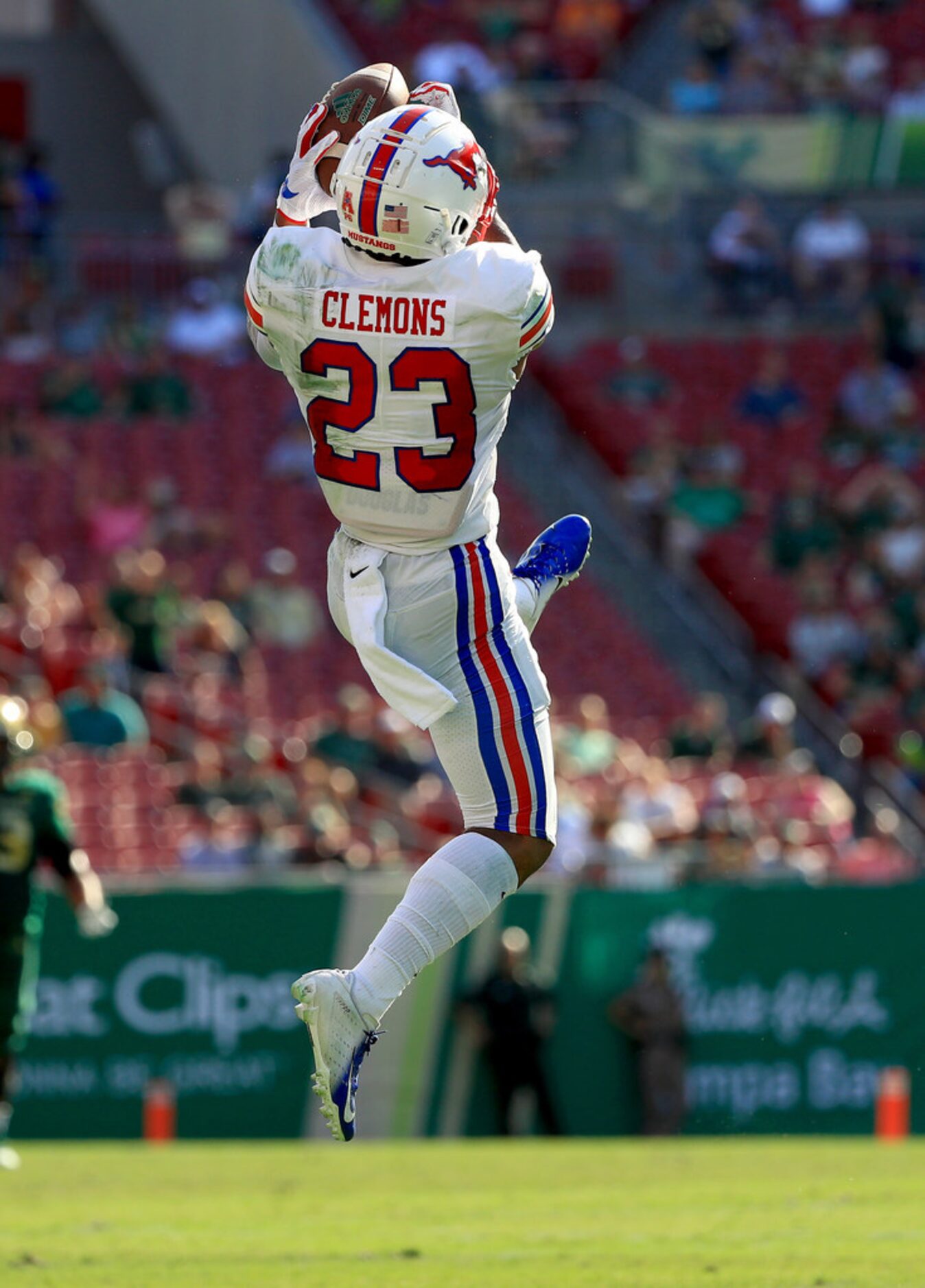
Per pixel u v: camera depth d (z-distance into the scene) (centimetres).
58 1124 4094
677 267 8462
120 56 9862
